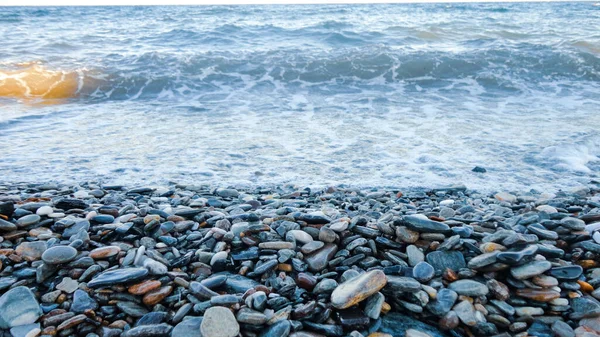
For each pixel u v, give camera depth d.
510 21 20.77
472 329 2.17
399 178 4.76
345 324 2.12
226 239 2.82
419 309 2.26
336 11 29.55
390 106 8.15
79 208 3.37
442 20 21.41
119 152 5.63
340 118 7.31
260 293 2.22
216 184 4.57
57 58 11.79
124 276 2.29
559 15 25.22
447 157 5.38
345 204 3.78
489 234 2.82
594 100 8.44
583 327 2.14
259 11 29.75
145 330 2.01
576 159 5.23
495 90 9.45
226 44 14.25
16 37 15.88
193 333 2.00
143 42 14.94
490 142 5.91
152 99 9.07
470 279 2.45
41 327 2.04
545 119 7.07
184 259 2.61
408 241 2.79
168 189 4.24
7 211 3.03
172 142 6.08
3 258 2.50
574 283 2.37
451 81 10.12
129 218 3.15
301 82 10.22
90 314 2.12
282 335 2.00
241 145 5.95
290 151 5.70
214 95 9.27
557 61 10.68
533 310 2.24
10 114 7.59
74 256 2.50
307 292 2.36
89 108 8.26
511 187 4.46
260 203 3.84
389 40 14.52
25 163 5.14
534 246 2.55
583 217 3.09
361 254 2.71
